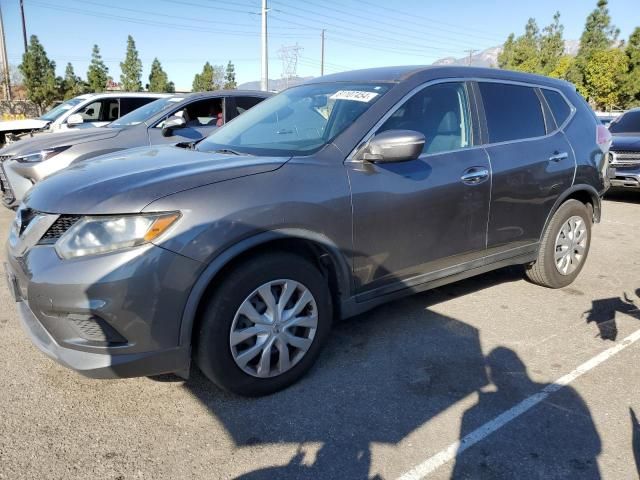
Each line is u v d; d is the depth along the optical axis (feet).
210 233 8.13
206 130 22.20
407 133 9.61
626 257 18.56
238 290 8.57
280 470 7.57
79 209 8.01
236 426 8.54
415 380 9.99
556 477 7.48
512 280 15.79
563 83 15.01
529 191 12.97
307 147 10.23
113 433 8.32
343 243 9.70
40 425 8.46
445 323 12.58
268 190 8.83
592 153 14.69
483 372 10.31
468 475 7.50
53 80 129.70
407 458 7.84
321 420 8.73
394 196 10.28
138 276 7.73
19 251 8.63
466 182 11.46
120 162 9.89
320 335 9.80
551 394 9.53
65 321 8.02
